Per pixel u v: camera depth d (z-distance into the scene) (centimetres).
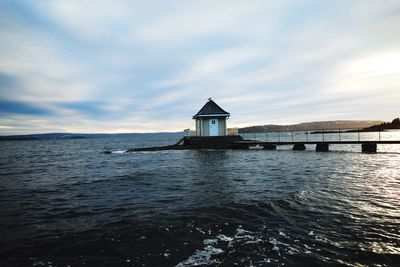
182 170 2027
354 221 786
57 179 1861
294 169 1884
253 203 1005
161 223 825
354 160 2356
